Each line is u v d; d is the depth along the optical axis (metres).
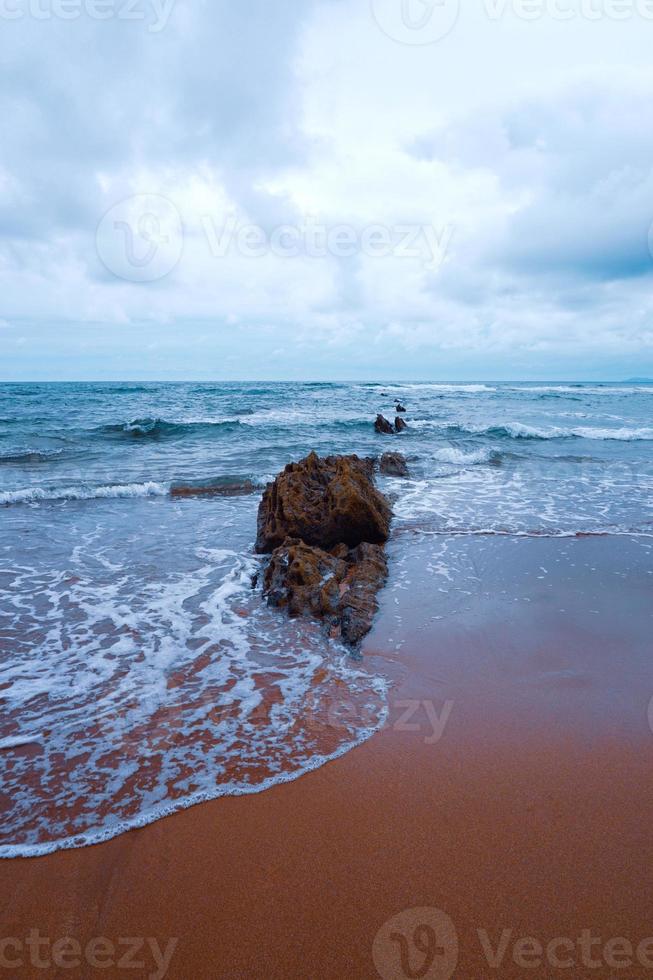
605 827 3.03
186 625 5.70
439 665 4.85
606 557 7.79
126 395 49.00
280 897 2.62
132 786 3.36
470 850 2.88
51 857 2.84
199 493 12.55
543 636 5.39
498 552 8.02
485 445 20.45
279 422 27.64
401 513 10.35
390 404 41.94
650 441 22.08
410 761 3.60
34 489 11.93
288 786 3.37
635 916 2.52
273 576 6.62
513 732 3.90
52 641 5.31
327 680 4.62
